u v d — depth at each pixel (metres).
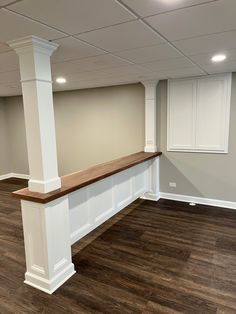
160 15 1.54
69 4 1.35
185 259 2.69
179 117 4.24
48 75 2.08
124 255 2.79
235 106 3.82
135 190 4.11
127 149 4.87
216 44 2.18
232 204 4.09
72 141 5.54
